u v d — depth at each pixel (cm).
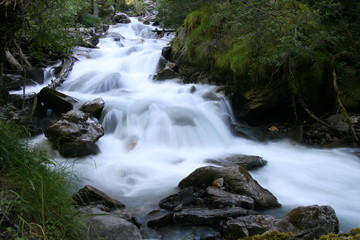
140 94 902
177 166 593
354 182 557
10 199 275
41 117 738
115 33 1589
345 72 827
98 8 2327
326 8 841
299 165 627
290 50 719
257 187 466
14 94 766
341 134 756
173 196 443
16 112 667
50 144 600
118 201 445
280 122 857
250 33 805
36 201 283
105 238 308
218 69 895
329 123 790
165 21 1334
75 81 987
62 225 279
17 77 903
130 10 2753
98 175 541
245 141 764
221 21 936
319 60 791
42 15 602
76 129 611
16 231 254
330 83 817
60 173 373
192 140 712
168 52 1134
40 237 259
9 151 326
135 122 735
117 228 320
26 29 580
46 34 630
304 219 360
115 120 737
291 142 756
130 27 1908
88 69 1099
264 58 737
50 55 1112
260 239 310
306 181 557
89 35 1588
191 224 398
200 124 747
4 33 384
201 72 973
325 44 809
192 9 1143
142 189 503
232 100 854
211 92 862
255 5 752
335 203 479
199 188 481
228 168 485
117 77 991
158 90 941
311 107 834
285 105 839
